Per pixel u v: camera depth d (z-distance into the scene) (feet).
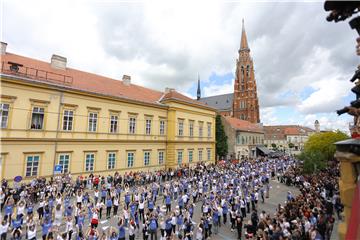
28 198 56.03
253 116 289.94
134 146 102.78
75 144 81.92
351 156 11.71
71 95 81.76
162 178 96.68
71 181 74.28
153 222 43.68
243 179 89.15
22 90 69.36
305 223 38.78
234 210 53.16
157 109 116.06
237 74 314.14
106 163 91.50
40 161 72.38
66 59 94.53
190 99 140.67
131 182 83.82
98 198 61.98
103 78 110.42
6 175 64.69
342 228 11.94
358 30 10.62
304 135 318.24
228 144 193.67
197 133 138.00
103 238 37.68
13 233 37.68
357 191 10.65
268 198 78.64
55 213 46.39
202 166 124.16
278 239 35.76
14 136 66.85
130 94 108.99
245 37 319.47
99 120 90.02
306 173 102.22
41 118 74.02
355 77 11.51
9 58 76.69
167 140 119.03
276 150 277.64
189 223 43.73
